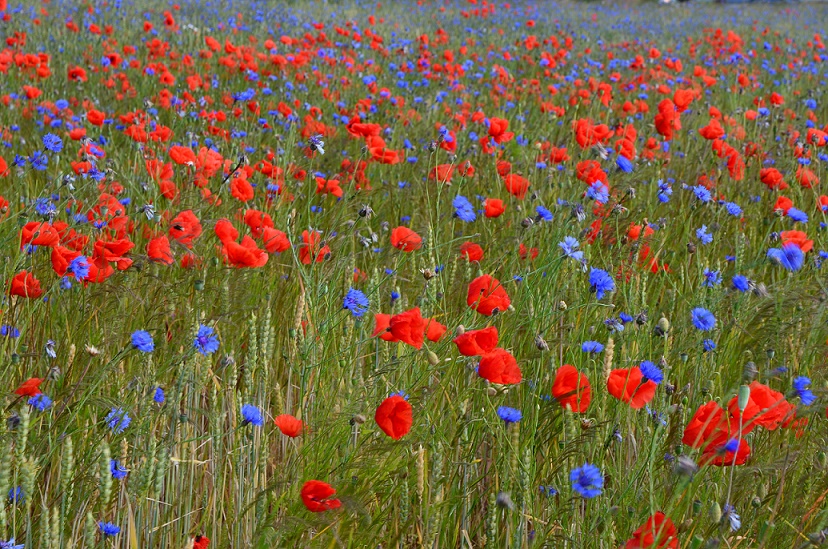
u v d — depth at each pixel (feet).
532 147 19.76
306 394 8.97
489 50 38.68
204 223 11.93
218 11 49.75
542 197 15.52
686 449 8.09
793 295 9.82
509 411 7.56
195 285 10.07
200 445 8.98
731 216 15.16
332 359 8.96
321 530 7.30
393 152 14.65
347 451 8.05
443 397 8.85
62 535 6.72
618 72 34.81
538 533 7.30
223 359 9.05
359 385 8.46
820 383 9.12
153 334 10.00
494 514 7.13
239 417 8.48
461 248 11.49
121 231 11.50
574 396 7.64
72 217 11.22
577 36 51.93
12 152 17.78
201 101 21.98
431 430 8.24
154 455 6.89
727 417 6.81
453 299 10.81
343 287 10.51
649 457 7.47
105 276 9.05
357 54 35.09
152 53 29.32
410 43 36.96
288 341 10.58
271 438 9.39
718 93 31.99
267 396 9.66
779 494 7.18
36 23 38.19
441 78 29.60
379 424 7.06
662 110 16.55
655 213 15.96
